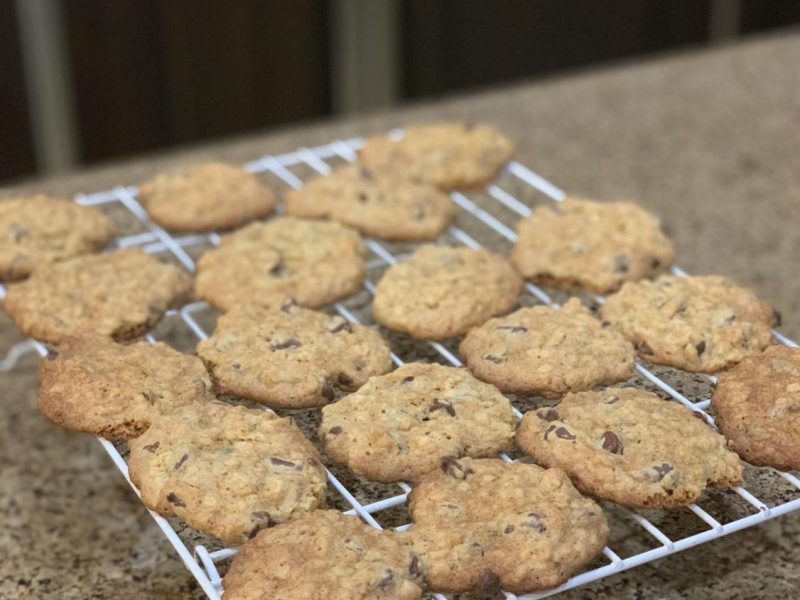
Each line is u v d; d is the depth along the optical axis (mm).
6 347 631
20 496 532
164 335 604
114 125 1086
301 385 476
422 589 390
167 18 1051
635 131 850
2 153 1064
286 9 1090
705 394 488
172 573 489
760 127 855
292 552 389
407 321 529
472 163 661
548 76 1224
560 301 566
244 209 620
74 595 476
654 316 512
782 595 463
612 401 459
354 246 582
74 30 1026
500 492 417
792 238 720
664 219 740
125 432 457
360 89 1155
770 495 435
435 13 1145
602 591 464
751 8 1242
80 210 612
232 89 1109
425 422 455
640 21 1220
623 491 417
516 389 482
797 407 450
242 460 427
